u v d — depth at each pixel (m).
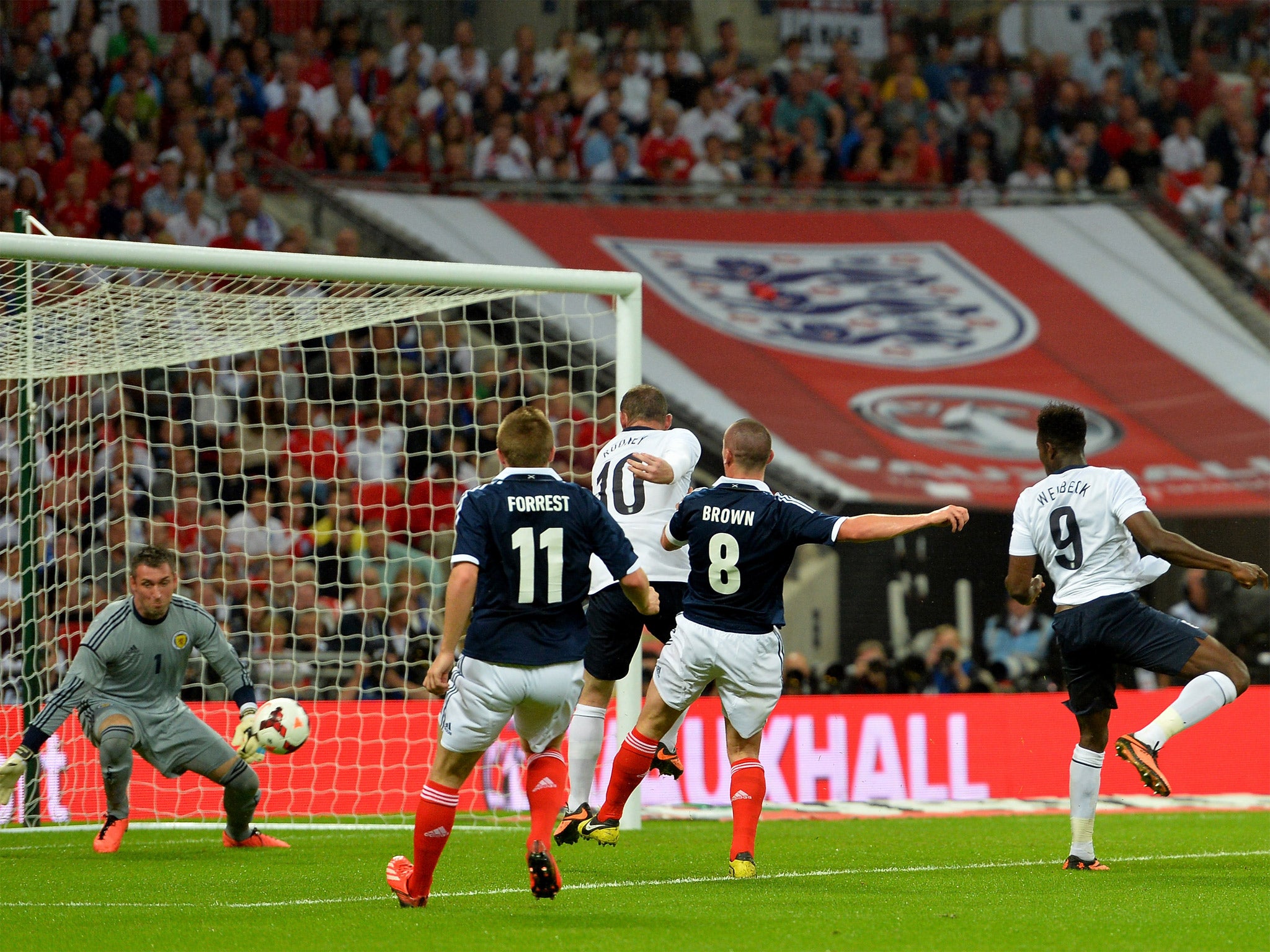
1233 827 27.81
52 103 54.81
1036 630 48.97
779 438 54.72
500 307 53.56
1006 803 32.44
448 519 45.88
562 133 65.50
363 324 29.31
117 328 27.59
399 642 38.81
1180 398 60.34
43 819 27.77
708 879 19.66
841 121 68.56
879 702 33.12
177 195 54.25
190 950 14.25
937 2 71.69
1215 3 74.25
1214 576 57.69
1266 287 66.88
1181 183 71.19
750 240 66.62
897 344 61.78
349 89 60.22
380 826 27.88
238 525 42.59
